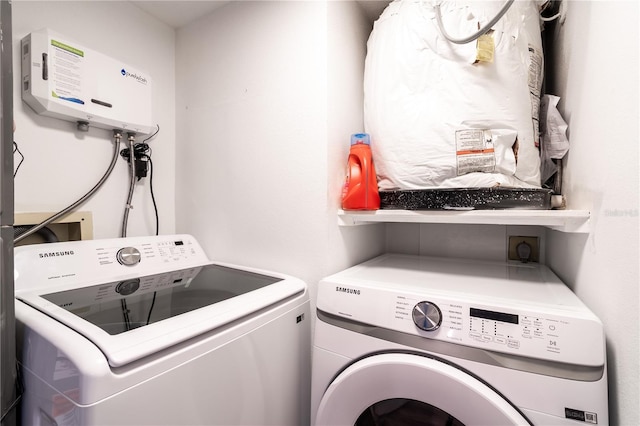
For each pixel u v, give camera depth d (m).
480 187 0.85
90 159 1.27
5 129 0.62
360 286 0.85
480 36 0.82
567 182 0.94
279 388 0.92
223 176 1.41
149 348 0.57
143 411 0.56
